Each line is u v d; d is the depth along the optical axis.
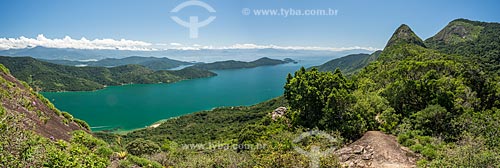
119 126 105.81
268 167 16.95
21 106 15.86
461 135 23.50
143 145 26.09
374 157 20.06
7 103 14.98
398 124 27.97
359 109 29.11
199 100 165.75
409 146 22.00
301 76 34.81
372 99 31.95
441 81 32.03
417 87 30.08
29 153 9.66
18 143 9.58
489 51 86.69
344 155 20.61
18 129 10.12
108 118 118.88
